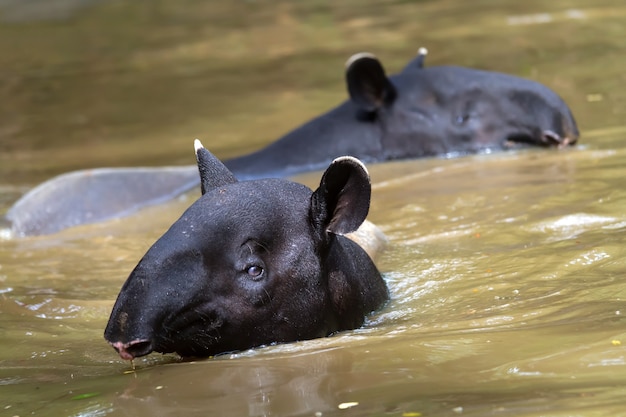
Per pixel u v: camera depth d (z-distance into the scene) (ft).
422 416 29.91
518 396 30.83
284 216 41.27
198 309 38.60
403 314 44.37
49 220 73.31
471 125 80.12
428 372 34.27
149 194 77.36
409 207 64.80
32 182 87.66
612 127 83.10
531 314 41.24
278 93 119.55
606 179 65.10
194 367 38.27
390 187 71.46
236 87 126.00
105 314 49.55
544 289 45.09
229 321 39.32
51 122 116.67
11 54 167.12
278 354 38.81
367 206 40.98
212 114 111.55
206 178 44.88
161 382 36.68
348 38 152.05
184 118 111.14
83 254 63.72
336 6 184.03
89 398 35.73
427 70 83.61
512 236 55.26
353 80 81.76
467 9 165.48
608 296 42.52
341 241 45.06
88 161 94.32
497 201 63.36
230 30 171.83
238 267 39.58
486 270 49.52
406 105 81.61
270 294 39.99
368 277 45.96
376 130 81.87
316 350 38.81
